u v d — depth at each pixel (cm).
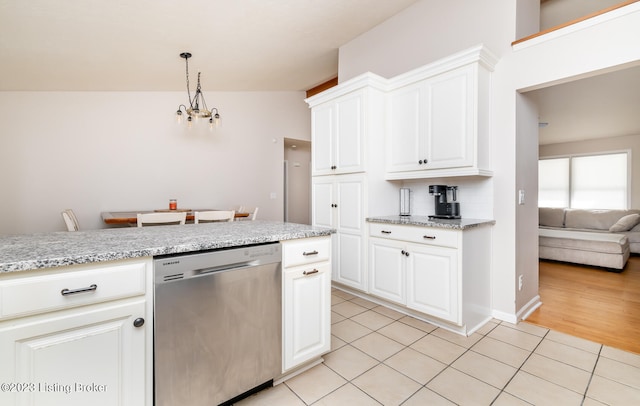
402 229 249
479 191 255
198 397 129
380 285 269
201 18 259
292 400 148
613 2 291
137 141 426
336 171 310
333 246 317
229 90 507
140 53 301
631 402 146
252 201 543
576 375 168
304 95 617
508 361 183
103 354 108
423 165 264
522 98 244
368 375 169
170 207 410
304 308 166
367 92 280
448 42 277
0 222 344
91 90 386
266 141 561
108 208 405
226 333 136
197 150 480
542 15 328
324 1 275
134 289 112
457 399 149
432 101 256
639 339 211
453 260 215
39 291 95
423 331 224
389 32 327
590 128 516
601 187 592
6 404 92
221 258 133
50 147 368
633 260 462
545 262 463
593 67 196
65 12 216
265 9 266
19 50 256
